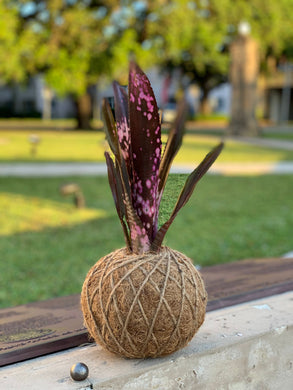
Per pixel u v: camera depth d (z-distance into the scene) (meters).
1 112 43.38
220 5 20.23
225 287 2.21
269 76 35.81
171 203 1.43
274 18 21.11
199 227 5.43
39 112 43.88
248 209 6.54
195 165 1.48
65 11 18.38
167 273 1.31
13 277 3.65
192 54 23.56
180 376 1.41
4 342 1.60
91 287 1.37
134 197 1.37
